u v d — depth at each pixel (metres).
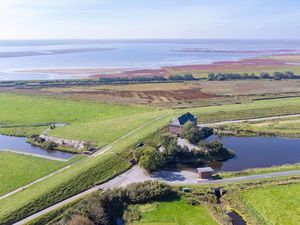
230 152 98.62
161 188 75.00
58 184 77.81
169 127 113.69
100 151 100.31
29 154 102.12
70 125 127.12
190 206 71.25
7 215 66.19
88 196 72.44
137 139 106.00
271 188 76.44
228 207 70.38
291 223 64.00
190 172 87.38
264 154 99.81
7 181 82.69
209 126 122.38
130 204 72.25
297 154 99.25
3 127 128.88
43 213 68.38
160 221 66.31
